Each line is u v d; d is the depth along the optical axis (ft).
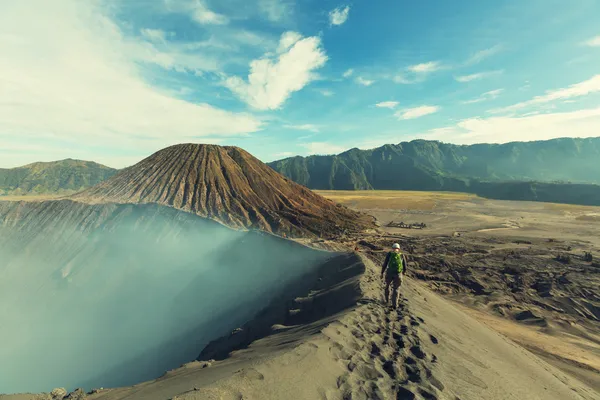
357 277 39.65
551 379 25.67
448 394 14.75
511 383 19.24
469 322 36.68
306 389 13.28
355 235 166.30
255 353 19.62
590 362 44.78
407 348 19.90
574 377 37.47
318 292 41.45
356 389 14.21
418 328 23.68
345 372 15.65
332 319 23.91
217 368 16.63
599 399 25.54
